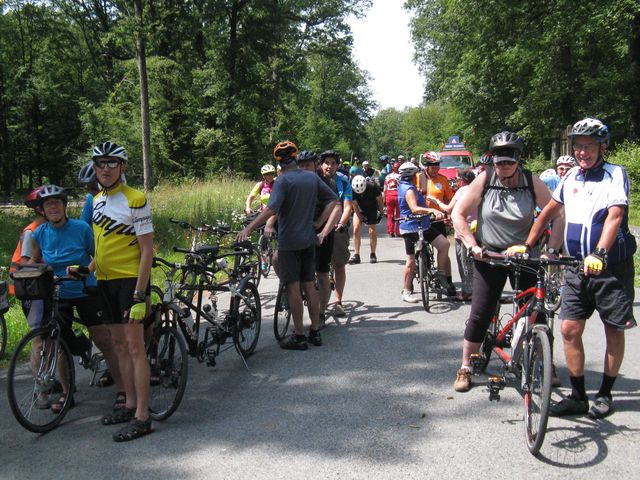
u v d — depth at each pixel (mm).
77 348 4660
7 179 41656
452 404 4367
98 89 41594
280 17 31516
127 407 4254
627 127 26094
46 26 39125
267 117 34250
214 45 31203
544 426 3385
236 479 3383
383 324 6664
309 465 3512
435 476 3340
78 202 18344
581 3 23422
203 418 4254
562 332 4035
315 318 5969
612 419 3986
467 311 7137
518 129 31750
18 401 4137
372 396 4562
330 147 54281
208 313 5262
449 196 8141
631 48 24375
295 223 5699
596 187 3877
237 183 20656
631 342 5633
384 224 18688
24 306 4848
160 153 31297
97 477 3457
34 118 41844
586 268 3615
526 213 4297
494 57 28156
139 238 3945
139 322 4012
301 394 4652
